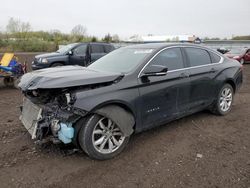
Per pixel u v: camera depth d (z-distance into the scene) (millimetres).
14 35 49062
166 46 4605
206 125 5070
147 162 3609
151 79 4117
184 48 4902
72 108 3361
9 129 4809
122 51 4953
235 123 5211
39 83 3432
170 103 4445
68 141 3410
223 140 4355
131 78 3908
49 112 3574
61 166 3508
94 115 3514
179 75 4539
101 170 3416
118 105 3779
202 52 5266
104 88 3604
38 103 3779
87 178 3232
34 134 3598
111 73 3906
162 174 3305
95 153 3574
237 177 3230
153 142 4254
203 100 5109
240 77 5996
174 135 4547
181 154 3838
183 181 3148
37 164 3549
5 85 9852
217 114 5652
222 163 3568
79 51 12336
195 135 4559
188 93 4738
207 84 5117
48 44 42094
